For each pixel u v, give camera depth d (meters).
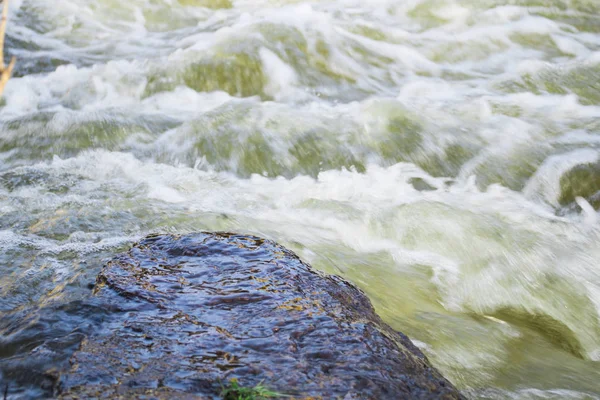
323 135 12.61
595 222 10.52
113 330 4.61
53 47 19.17
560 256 8.64
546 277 8.17
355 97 15.34
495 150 12.27
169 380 3.92
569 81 15.46
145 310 4.95
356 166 11.92
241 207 9.56
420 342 6.45
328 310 5.04
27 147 12.38
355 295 5.70
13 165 11.87
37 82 15.92
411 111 13.35
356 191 10.78
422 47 18.16
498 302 7.72
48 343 4.44
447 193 11.08
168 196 9.88
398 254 8.42
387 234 8.86
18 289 6.38
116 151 12.24
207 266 5.77
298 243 8.30
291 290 5.32
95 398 3.67
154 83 15.54
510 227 9.26
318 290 5.43
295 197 10.20
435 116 13.29
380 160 12.05
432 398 4.14
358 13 20.45
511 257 8.48
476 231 8.98
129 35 20.50
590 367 6.62
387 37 18.39
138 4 22.30
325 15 19.56
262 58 16.20
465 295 7.73
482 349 6.52
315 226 8.96
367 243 8.63
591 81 15.44
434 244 8.67
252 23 17.73
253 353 4.30
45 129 12.90
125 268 5.67
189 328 4.64
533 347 6.82
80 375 3.93
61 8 21.38
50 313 4.96
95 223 8.32
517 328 7.18
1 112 14.30
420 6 20.53
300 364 4.18
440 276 8.01
